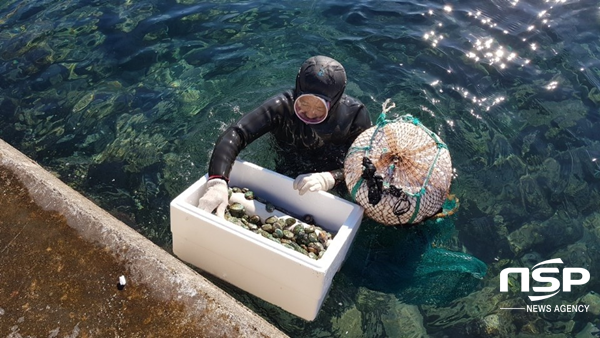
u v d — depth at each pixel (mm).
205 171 4730
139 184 4621
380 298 3824
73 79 5652
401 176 3865
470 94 5703
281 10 6789
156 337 2824
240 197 4012
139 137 5031
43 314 2916
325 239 3775
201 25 6480
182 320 2883
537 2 6988
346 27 6555
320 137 4477
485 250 4258
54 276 3068
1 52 5965
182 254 3887
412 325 3674
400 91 5719
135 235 3420
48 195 3416
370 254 4074
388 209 3875
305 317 3627
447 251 4133
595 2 6961
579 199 4691
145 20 6504
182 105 5395
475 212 4555
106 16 6559
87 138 5027
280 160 4723
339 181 4246
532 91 5750
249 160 4738
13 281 3059
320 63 4078
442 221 4406
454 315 3748
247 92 5590
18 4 6781
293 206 4082
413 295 3852
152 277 3043
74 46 6078
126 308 2934
